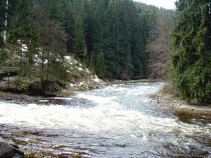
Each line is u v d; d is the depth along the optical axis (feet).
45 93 52.80
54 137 18.92
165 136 21.49
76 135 20.26
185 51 39.52
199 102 40.14
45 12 57.82
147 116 31.60
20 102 38.34
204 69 36.73
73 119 27.61
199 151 17.29
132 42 170.09
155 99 50.62
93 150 16.06
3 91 46.78
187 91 41.24
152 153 16.40
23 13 49.85
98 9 143.13
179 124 26.91
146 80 146.20
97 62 126.82
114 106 40.47
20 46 51.96
